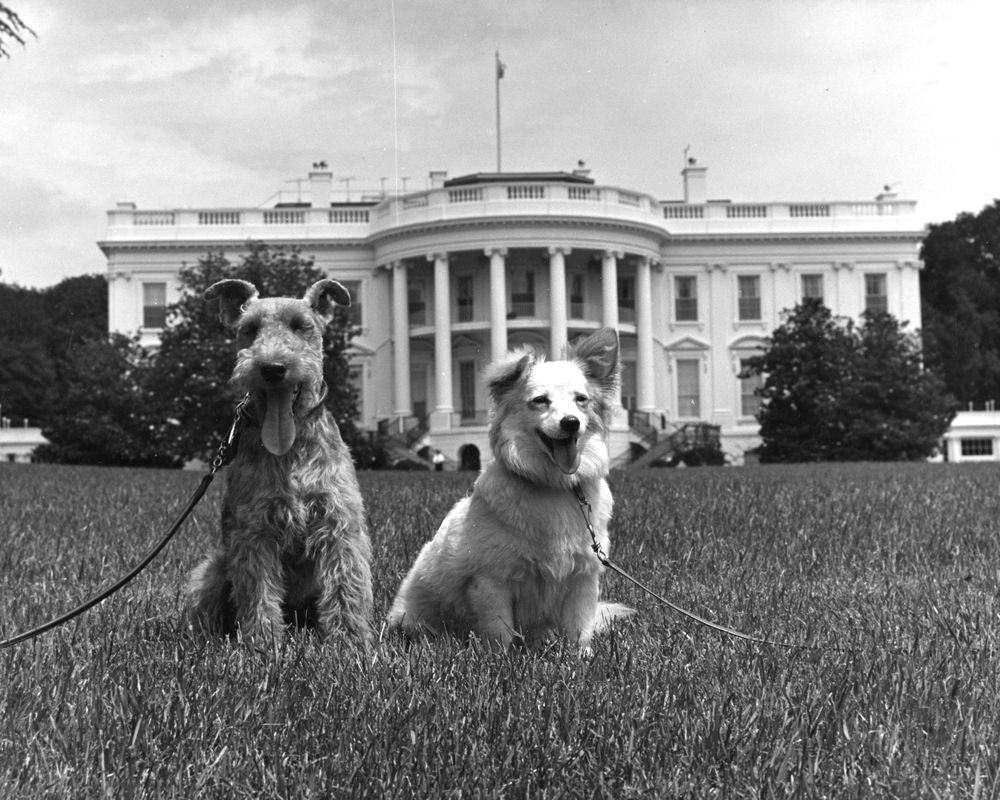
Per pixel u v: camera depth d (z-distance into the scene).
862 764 3.24
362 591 5.04
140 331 48.84
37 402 69.25
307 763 3.16
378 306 54.38
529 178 53.84
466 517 5.08
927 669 4.28
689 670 4.32
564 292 49.84
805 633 5.19
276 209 55.25
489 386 5.06
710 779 3.13
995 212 76.31
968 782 3.08
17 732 3.40
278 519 4.85
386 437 47.56
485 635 4.87
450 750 3.25
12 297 73.38
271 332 4.98
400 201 52.09
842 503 11.54
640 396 52.31
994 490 13.55
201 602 5.32
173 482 16.11
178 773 3.10
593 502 5.02
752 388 54.97
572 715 3.55
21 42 17.31
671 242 54.81
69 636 5.06
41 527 9.33
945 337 70.31
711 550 8.09
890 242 55.72
